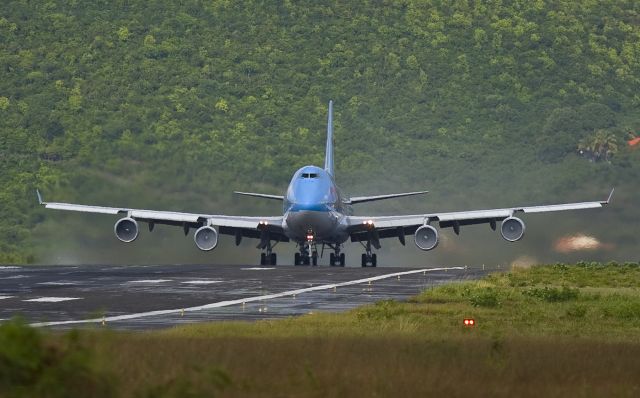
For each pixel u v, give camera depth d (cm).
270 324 12094
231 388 6650
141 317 13675
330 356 8188
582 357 8681
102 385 6138
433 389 6788
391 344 9356
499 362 8150
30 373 6116
